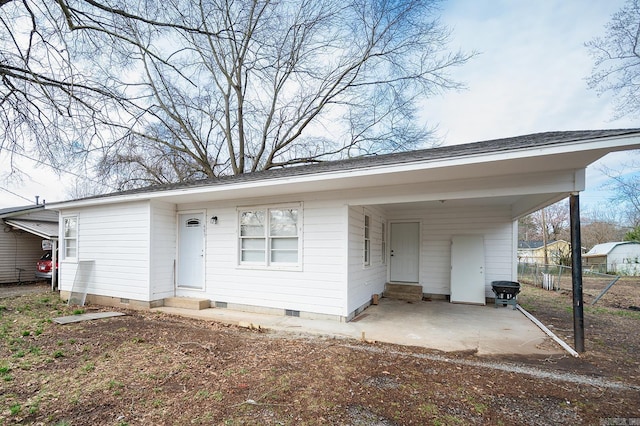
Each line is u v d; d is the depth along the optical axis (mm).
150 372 4004
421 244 10141
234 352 4812
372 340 5438
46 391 3467
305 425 2822
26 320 6867
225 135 18219
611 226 29938
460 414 3025
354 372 4047
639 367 4273
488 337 5684
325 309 6914
